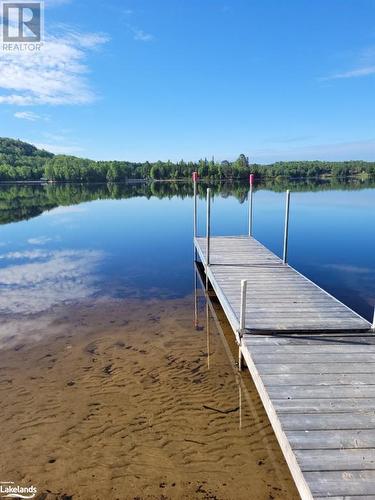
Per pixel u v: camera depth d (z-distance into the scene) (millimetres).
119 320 6977
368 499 2451
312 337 4742
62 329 6605
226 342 6035
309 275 9875
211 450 3705
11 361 5492
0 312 7496
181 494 3205
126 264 11508
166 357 5547
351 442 2938
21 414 4297
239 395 4609
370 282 9148
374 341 4609
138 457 3635
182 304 7836
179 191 47750
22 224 20531
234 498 3154
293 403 3430
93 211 26656
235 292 6555
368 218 19594
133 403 4465
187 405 4414
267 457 3602
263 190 43844
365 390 3607
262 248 10117
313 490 2520
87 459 3625
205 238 11680
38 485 3338
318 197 32500
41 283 9516
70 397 4594
